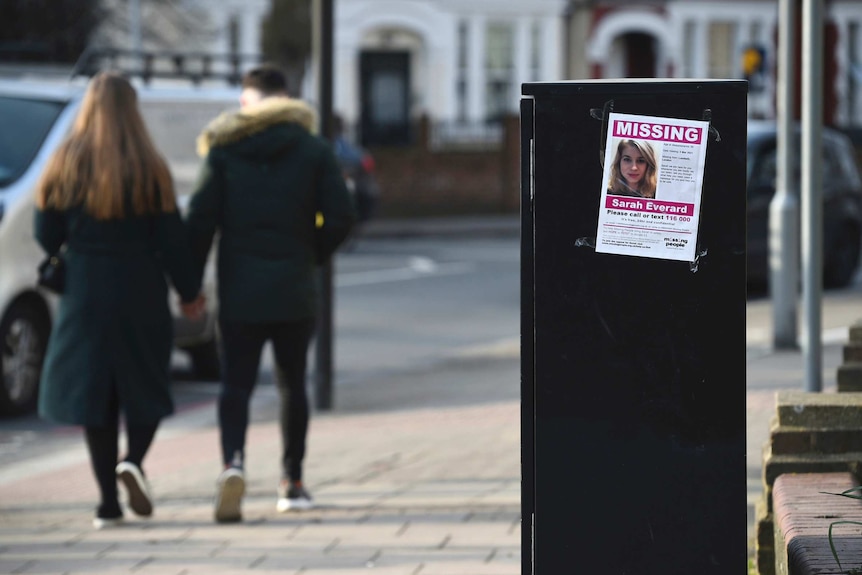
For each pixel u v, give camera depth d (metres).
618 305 11.89
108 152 21.11
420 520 21.05
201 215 21.83
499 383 36.06
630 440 11.95
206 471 25.81
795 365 35.25
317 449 27.05
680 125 11.77
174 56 40.41
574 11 130.38
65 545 20.31
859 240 59.91
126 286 21.25
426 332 47.38
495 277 65.06
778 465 15.10
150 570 18.70
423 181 110.06
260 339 22.03
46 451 29.34
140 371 21.38
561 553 12.07
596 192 11.84
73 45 64.50
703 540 11.97
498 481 23.56
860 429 15.06
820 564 11.63
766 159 53.59
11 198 32.81
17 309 33.03
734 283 11.81
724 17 134.88
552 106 11.83
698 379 11.88
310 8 102.31
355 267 70.19
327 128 32.12
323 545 19.80
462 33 126.88
